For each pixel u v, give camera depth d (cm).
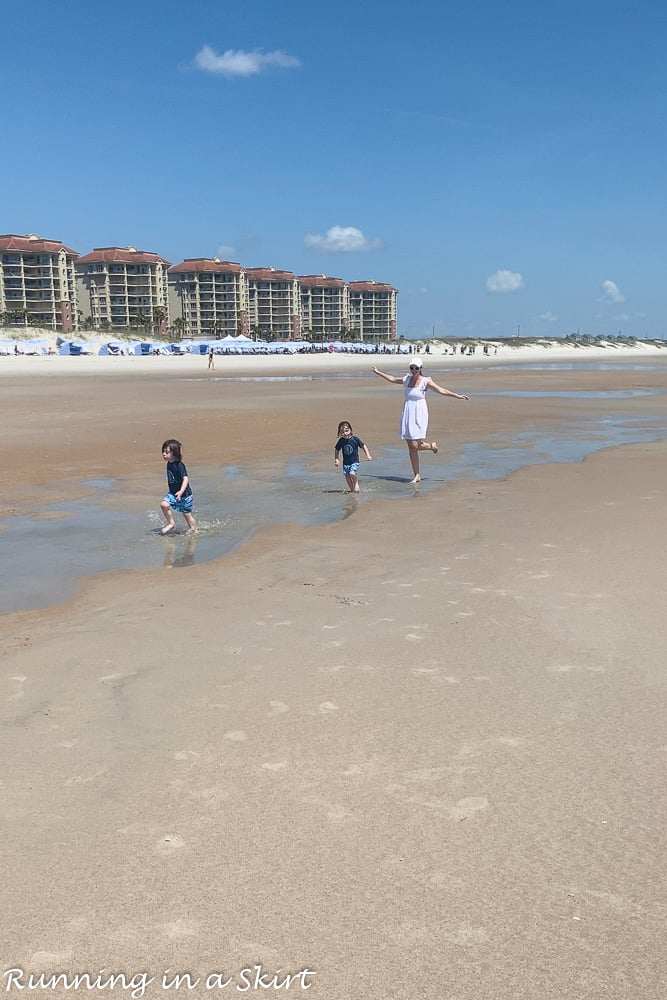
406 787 361
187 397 3309
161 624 607
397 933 269
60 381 4753
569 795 353
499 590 674
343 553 828
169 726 428
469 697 459
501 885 293
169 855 312
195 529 963
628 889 290
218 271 18862
